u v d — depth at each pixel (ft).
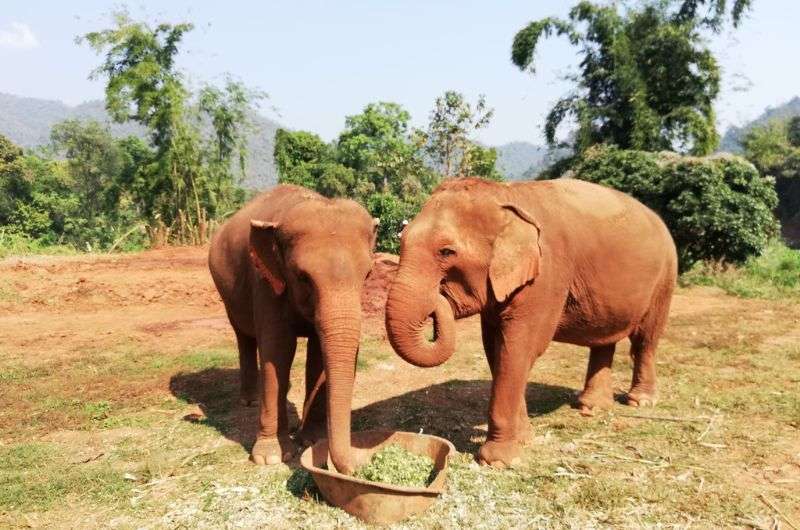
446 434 19.06
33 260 58.75
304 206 14.89
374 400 22.52
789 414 20.15
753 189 57.82
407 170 96.27
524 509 13.82
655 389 21.94
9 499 14.83
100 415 21.25
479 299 15.10
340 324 13.56
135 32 94.68
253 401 22.11
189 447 18.28
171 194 102.78
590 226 17.93
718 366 26.76
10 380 25.88
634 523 13.26
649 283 19.57
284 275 15.38
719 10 88.53
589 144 91.20
